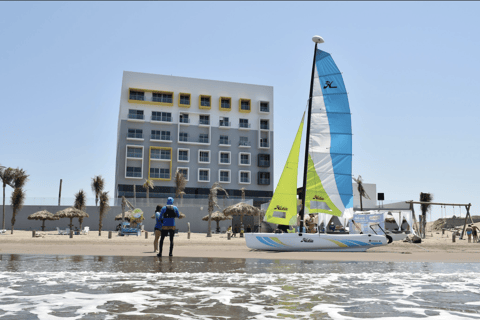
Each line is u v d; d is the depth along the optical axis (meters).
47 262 9.24
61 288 5.36
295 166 18.83
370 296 5.11
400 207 53.41
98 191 44.91
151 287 5.53
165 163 70.38
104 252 13.85
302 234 17.33
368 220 21.78
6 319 3.57
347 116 19.53
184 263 9.36
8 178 44.19
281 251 17.22
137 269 7.75
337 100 19.61
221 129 73.75
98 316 3.72
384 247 21.36
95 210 47.56
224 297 4.85
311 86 20.02
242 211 37.03
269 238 17.17
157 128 70.31
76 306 4.19
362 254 15.52
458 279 7.24
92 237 30.53
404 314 4.00
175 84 72.00
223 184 72.25
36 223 46.53
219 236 37.00
